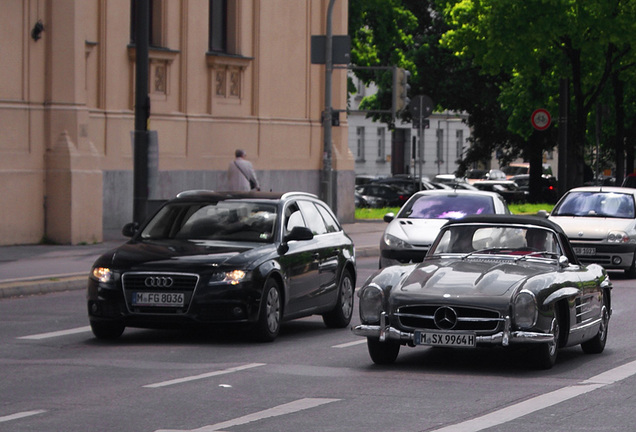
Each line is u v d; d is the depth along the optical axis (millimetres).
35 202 62094
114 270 32219
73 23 63219
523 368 28406
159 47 74000
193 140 76438
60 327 36188
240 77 80875
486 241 30344
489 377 26828
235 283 31781
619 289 50875
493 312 26750
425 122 76688
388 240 51281
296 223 35844
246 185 67500
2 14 60594
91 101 69000
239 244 33844
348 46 69750
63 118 62969
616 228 55969
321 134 88938
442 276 27984
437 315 27000
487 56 95562
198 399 23406
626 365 29000
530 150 147875
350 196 90750
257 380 26047
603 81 96500
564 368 28500
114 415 21578
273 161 84125
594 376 27047
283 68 84938
